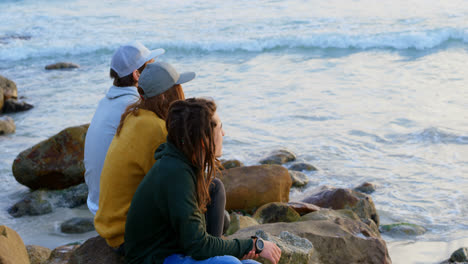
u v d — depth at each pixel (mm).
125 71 3234
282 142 8508
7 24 22875
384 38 16250
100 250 3062
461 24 16984
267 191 5641
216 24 20344
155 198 2311
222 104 10891
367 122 9211
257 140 8648
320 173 7199
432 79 12039
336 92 11367
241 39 17578
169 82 2781
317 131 8938
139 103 2848
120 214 2775
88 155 3207
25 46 18703
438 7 20062
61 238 5602
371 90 11359
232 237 3707
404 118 9266
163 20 21828
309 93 11422
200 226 2289
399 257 4770
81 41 19234
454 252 4523
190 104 2305
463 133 8250
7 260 2988
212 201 2760
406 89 11266
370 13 20047
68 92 12688
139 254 2463
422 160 7410
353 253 3699
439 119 9062
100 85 13336
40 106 11422
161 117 2814
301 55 15914
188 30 19750
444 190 6414
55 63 16359
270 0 23625
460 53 14727
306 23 19344
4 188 6992
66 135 6805
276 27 19109
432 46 15750
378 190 6555
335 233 3842
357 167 7340
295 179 6793
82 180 6820
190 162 2320
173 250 2414
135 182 2783
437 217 5723
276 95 11398
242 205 5617
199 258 2314
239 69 14500
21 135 9352
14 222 6008
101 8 25078
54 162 6672
